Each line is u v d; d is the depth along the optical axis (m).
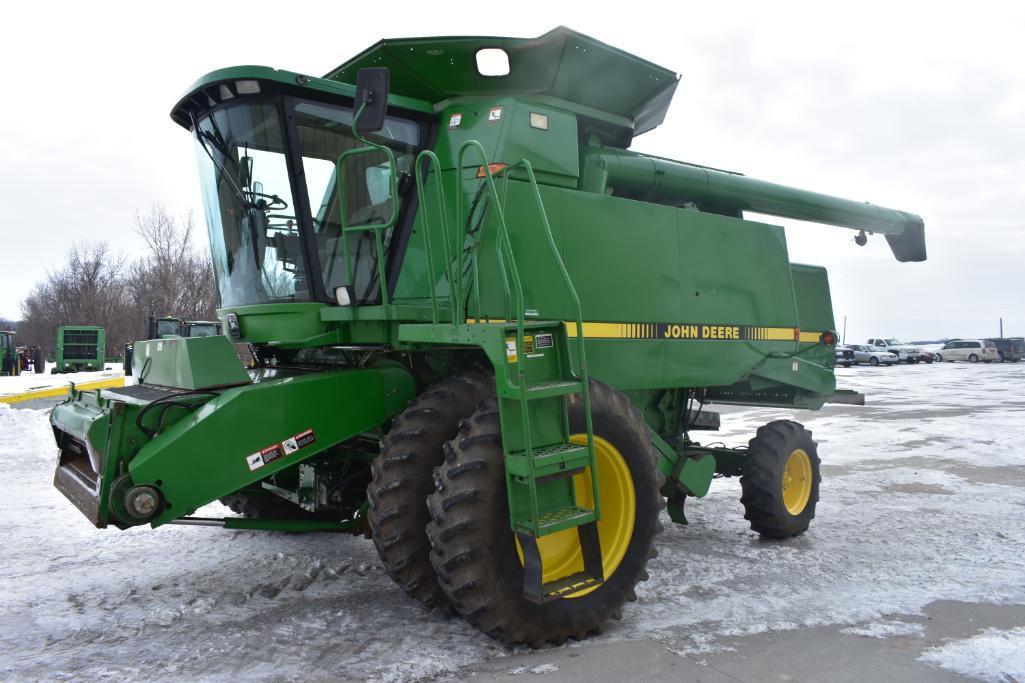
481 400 3.76
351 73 4.77
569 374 3.53
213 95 4.21
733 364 5.64
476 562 3.23
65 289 42.81
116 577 4.57
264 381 3.92
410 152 4.63
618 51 4.66
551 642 3.48
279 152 4.17
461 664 3.25
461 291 3.64
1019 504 6.79
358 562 4.91
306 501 4.44
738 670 3.19
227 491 3.50
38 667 3.22
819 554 5.20
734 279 5.68
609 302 4.72
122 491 3.31
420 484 3.57
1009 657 3.31
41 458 9.41
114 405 3.38
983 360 50.44
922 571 4.73
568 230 4.52
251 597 4.21
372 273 4.42
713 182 6.15
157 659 3.31
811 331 6.97
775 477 5.57
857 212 7.70
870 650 3.42
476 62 4.51
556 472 3.30
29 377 28.05
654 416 5.94
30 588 4.34
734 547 5.43
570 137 4.78
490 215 4.17
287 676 3.12
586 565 3.54
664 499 4.04
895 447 10.77
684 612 3.98
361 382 3.96
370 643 3.51
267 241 4.32
